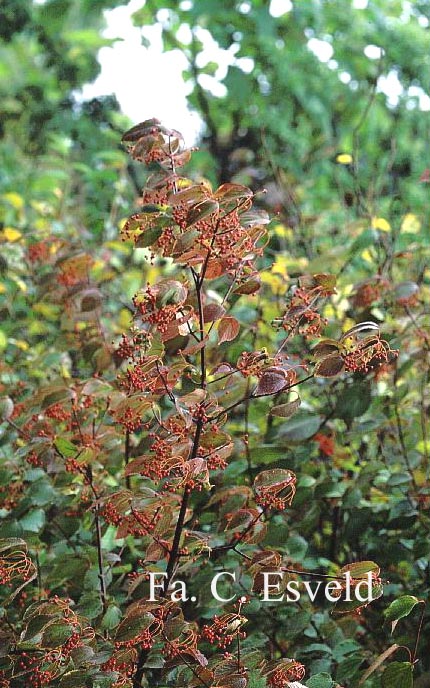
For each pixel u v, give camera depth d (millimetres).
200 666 2027
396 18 5578
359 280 2881
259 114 5133
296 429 2535
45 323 3316
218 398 2395
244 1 5109
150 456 2064
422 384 2756
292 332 2221
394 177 4617
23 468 2545
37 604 2125
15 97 6188
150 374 2121
